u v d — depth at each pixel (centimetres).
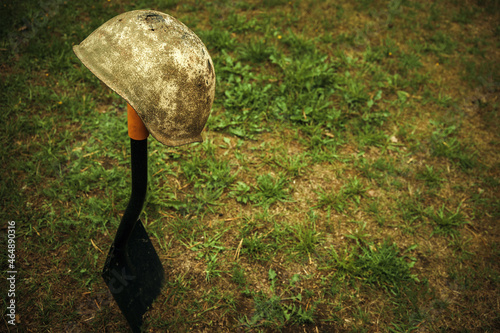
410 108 402
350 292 253
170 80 136
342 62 440
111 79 135
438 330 240
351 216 302
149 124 141
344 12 518
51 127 328
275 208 300
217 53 428
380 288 257
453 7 563
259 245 269
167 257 261
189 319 232
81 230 266
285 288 253
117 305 233
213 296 243
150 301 233
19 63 371
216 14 480
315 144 353
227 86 390
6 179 286
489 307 255
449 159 356
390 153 357
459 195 328
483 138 379
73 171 298
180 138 149
